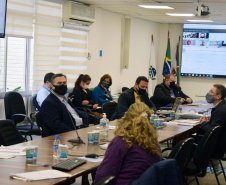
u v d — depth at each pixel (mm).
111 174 2504
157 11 8727
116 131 2656
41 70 6957
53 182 2395
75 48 7836
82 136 3900
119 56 9594
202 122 5035
